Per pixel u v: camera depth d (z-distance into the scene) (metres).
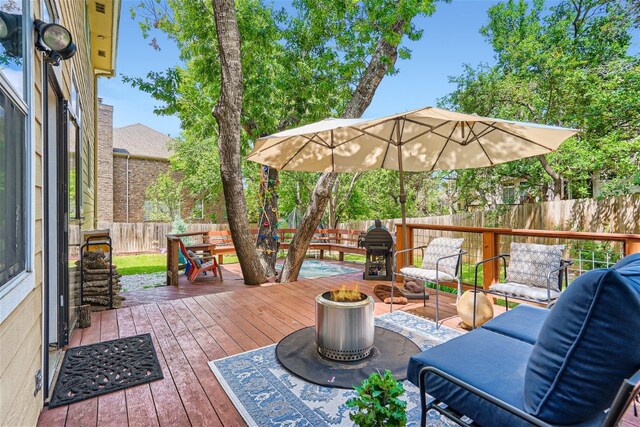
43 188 1.93
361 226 12.83
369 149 4.21
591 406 1.08
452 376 1.32
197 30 6.56
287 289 4.52
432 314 3.49
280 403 1.90
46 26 1.78
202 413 1.82
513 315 2.14
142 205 16.08
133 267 8.96
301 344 2.64
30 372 1.64
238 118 4.88
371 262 5.36
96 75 8.25
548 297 2.49
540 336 1.21
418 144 4.09
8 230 1.35
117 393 2.01
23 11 1.54
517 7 9.43
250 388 2.05
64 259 2.65
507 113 8.35
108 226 12.04
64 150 2.66
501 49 9.62
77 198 3.93
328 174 5.71
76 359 2.44
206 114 7.71
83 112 5.05
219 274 6.34
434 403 1.43
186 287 5.66
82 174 4.64
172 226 12.84
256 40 6.53
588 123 7.14
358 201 16.05
